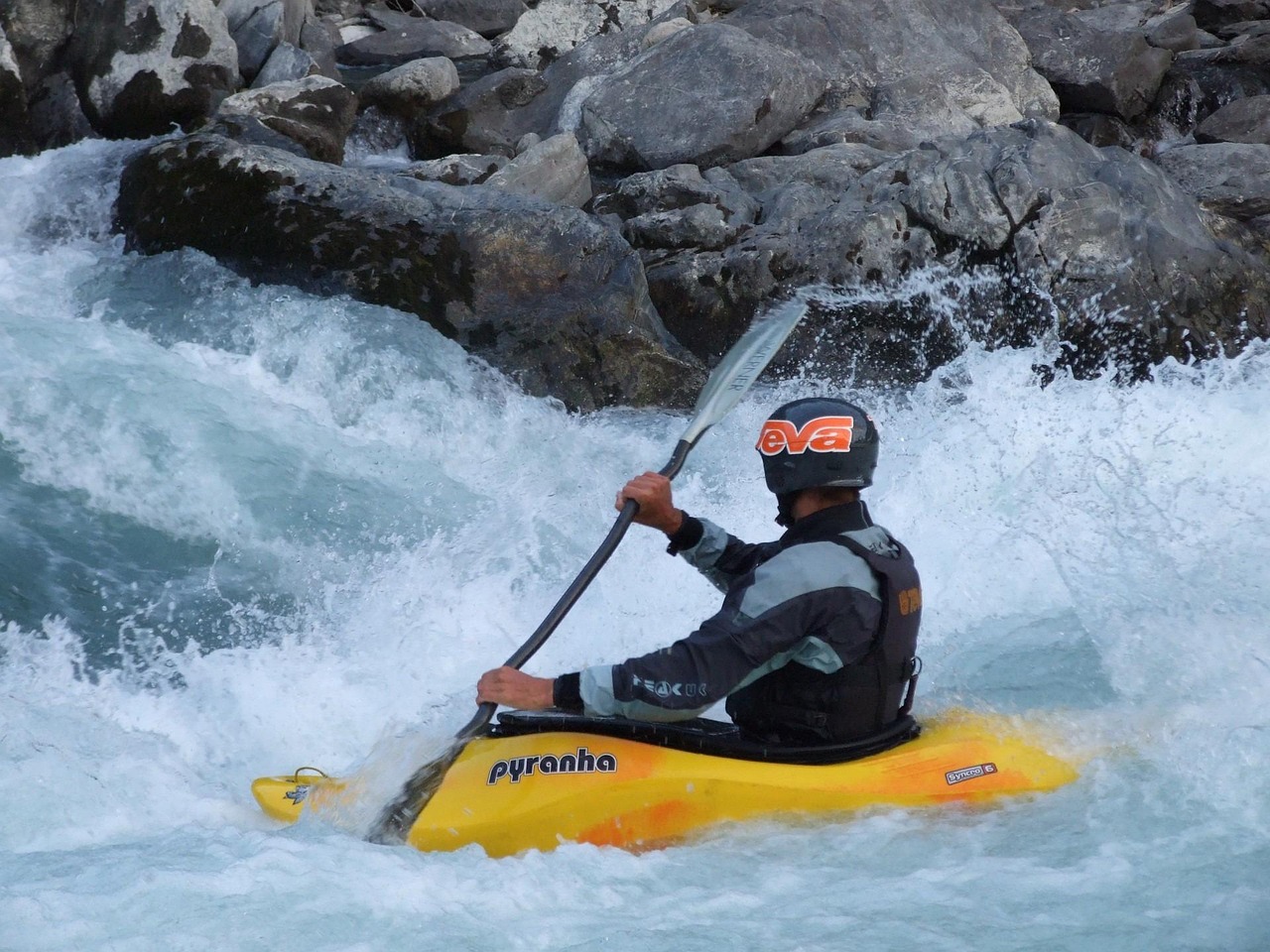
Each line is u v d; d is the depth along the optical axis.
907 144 41.06
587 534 21.47
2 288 29.50
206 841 11.65
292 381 26.92
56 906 9.96
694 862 11.06
